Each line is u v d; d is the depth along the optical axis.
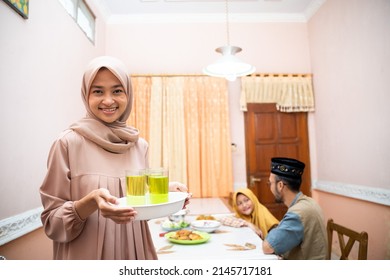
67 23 2.28
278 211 3.39
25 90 1.63
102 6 3.21
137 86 3.32
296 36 3.56
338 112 2.89
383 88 2.20
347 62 2.69
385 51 2.17
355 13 2.54
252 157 3.42
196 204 2.76
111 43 3.48
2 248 1.42
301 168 1.58
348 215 2.79
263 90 3.42
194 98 3.34
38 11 1.79
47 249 1.92
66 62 2.25
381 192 2.25
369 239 2.46
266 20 3.55
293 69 3.53
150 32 3.51
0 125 1.39
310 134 3.46
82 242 0.77
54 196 0.74
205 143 3.32
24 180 1.61
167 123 3.29
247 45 3.53
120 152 0.86
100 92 0.83
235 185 3.39
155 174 0.79
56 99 2.06
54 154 0.76
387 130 2.17
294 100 3.42
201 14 3.48
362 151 2.50
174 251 1.34
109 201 0.63
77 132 0.81
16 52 1.54
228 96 3.45
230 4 3.28
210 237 1.56
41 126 1.83
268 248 1.32
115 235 0.81
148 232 0.93
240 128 3.43
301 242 1.41
